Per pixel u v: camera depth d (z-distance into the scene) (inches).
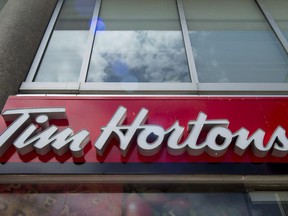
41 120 150.0
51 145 140.6
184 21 232.4
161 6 247.3
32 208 137.3
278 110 166.7
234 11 243.8
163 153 145.4
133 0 251.1
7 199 138.9
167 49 215.5
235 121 160.9
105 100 167.9
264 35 227.0
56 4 245.8
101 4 247.1
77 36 222.4
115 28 229.1
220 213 140.9
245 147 142.6
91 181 143.5
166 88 189.0
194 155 144.9
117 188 144.3
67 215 136.1
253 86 191.6
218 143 150.4
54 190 142.6
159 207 140.7
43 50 209.8
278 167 143.3
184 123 158.4
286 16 241.0
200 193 145.4
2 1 256.4
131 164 141.3
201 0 251.0
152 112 162.2
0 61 175.3
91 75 197.5
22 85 185.8
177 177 143.6
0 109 162.4
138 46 217.2
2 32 190.5
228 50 215.8
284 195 147.2
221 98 171.6
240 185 147.3
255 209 142.9
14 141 141.1
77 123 156.4
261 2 249.3
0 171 136.9
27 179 141.5
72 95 179.6
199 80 196.9
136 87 189.9
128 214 137.9
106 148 145.8
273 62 209.5
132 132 146.4
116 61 206.4
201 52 213.6
